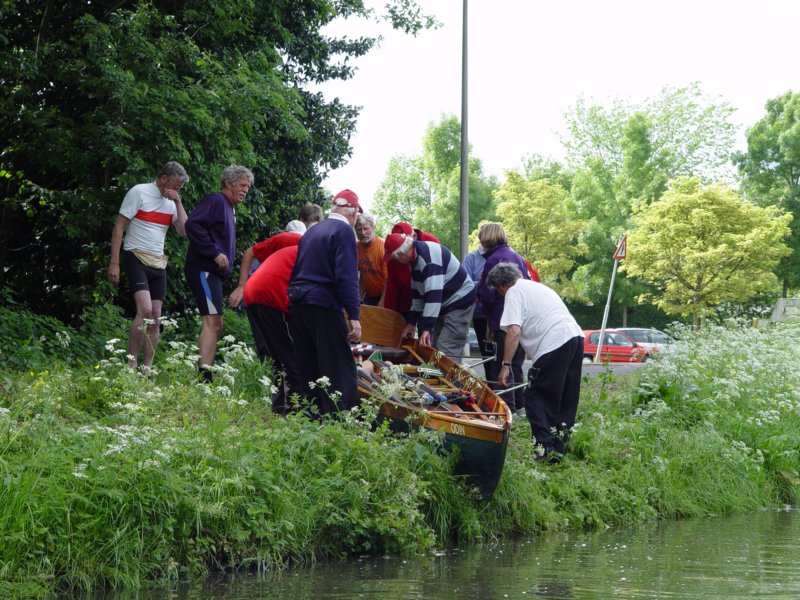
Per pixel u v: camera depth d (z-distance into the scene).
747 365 12.20
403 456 6.84
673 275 45.34
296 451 6.39
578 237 55.59
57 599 4.66
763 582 5.34
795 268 53.66
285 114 15.02
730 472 9.85
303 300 7.46
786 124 56.97
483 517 7.17
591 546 6.79
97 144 13.36
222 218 9.48
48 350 10.53
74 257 15.34
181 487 5.45
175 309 16.12
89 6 15.03
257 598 4.79
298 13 19.44
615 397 11.62
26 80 13.93
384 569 5.69
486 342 10.37
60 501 5.00
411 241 9.27
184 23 15.52
